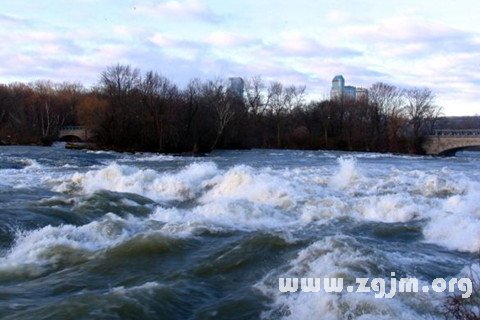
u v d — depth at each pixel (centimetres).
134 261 1063
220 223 1410
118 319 754
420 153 9375
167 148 7225
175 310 815
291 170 2886
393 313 740
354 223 1457
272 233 1201
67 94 12269
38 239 1217
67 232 1265
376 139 9981
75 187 2139
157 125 7244
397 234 1336
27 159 4194
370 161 5628
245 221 1459
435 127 11988
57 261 1081
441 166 4603
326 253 1027
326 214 1555
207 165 2492
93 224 1327
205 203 1853
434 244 1248
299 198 1734
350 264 963
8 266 1044
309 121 11088
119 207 1647
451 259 1094
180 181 2050
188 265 1039
